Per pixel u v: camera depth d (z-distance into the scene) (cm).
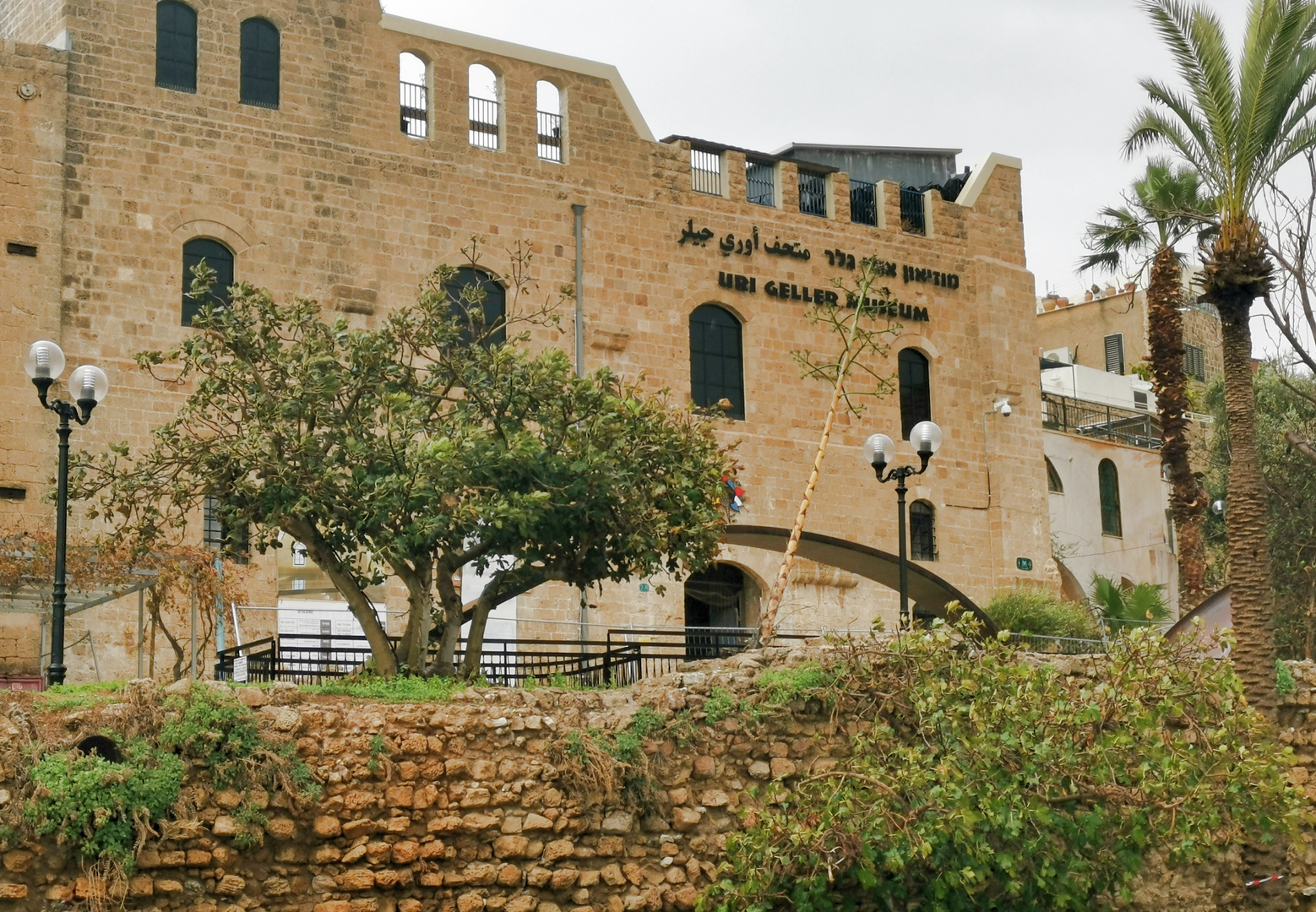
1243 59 2769
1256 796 1919
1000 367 4853
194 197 3703
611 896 1870
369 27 3988
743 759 1992
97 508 3441
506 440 2527
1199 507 4178
